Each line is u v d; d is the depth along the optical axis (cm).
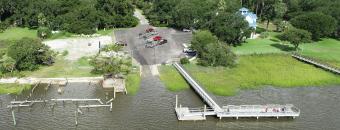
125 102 8681
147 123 7712
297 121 8038
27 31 15250
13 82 9606
